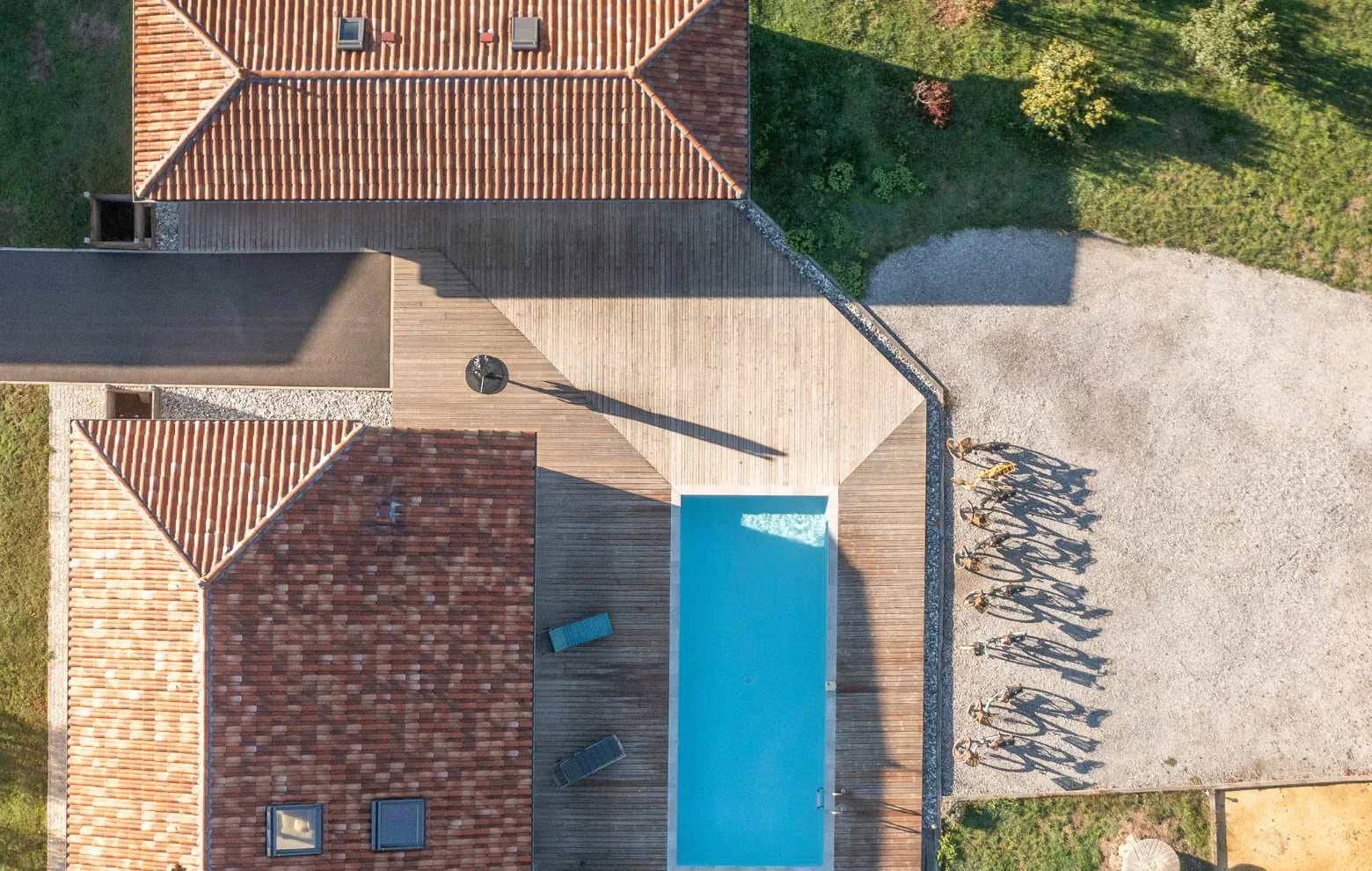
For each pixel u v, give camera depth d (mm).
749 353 30672
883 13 30375
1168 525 30781
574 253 30641
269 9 26453
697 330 30688
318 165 26797
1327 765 30688
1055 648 30953
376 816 24938
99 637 24969
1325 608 30703
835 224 30422
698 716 31453
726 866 30938
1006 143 30406
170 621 24438
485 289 30656
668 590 30703
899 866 30750
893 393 30656
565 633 30141
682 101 26531
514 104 26391
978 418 30734
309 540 24859
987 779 30953
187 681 24266
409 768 25219
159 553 24562
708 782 31391
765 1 30422
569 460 30719
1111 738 30859
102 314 30734
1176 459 30719
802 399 30703
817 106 30391
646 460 30781
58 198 30609
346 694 24953
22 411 30750
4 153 30656
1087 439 30734
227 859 24094
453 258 30625
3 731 30750
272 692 24516
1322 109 30359
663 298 30625
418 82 26172
